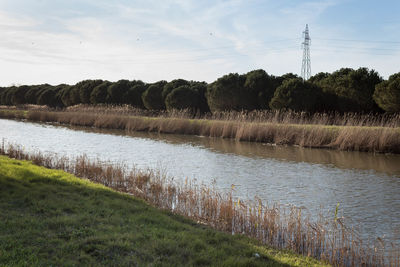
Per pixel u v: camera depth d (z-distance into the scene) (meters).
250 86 35.00
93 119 38.91
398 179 13.88
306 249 7.11
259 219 8.09
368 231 8.41
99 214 7.18
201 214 9.03
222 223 8.23
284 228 7.98
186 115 35.03
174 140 26.80
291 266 5.55
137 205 8.34
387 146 20.27
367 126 23.03
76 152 19.69
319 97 30.56
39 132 30.41
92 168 12.96
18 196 7.86
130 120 35.44
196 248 5.83
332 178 14.08
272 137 25.59
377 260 6.77
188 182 13.04
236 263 5.25
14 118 49.91
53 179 9.65
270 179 13.85
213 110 37.66
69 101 58.34
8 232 5.86
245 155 19.77
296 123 27.16
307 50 53.81
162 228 6.70
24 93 71.00
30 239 5.62
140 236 6.00
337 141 21.86
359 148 21.14
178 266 5.04
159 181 11.66
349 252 6.88
